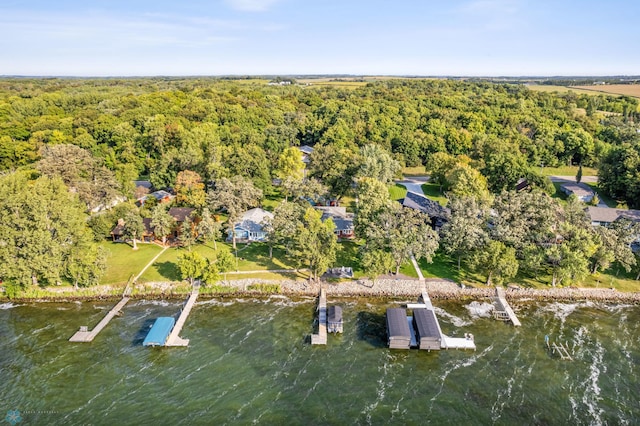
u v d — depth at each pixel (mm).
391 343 58031
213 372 53312
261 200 105875
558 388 51031
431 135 148750
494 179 115438
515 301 70938
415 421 45656
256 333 61844
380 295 72562
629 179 104750
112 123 149375
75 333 61188
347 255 84125
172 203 102062
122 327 63062
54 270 69000
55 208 71188
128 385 50906
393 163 114750
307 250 72938
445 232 76438
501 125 162375
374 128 157750
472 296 72125
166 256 83562
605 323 64875
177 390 50125
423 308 67750
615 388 51062
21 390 49906
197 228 85438
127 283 73500
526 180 115375
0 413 46281
